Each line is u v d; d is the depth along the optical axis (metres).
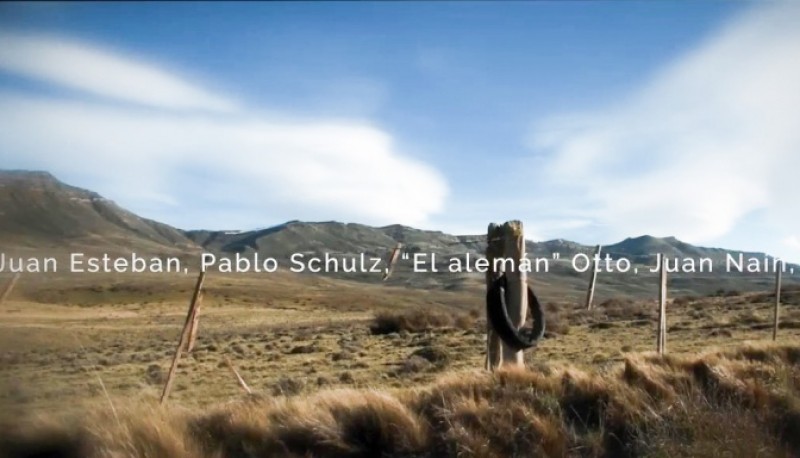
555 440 9.41
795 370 11.90
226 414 10.34
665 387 10.93
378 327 34.94
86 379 18.66
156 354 27.20
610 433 9.74
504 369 11.53
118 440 9.29
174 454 9.09
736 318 28.03
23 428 9.93
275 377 19.00
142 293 98.75
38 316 47.22
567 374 11.47
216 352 27.44
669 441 9.16
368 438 9.71
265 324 56.53
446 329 32.50
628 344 21.91
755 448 8.98
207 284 125.50
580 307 45.69
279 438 9.68
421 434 9.62
